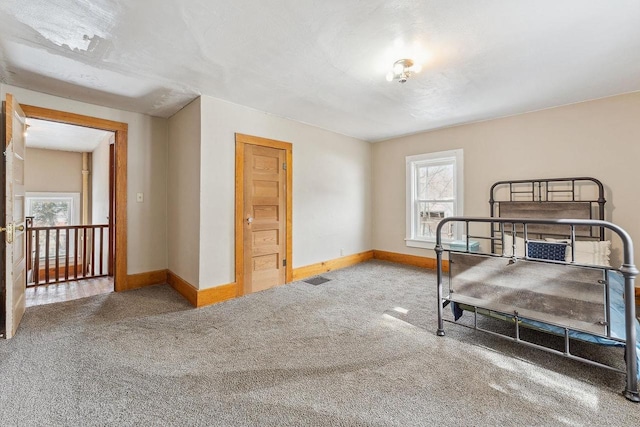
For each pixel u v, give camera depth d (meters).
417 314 2.74
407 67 2.34
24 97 2.80
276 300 3.14
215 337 2.27
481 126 4.03
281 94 3.01
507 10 1.72
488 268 2.02
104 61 2.29
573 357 1.71
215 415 1.43
